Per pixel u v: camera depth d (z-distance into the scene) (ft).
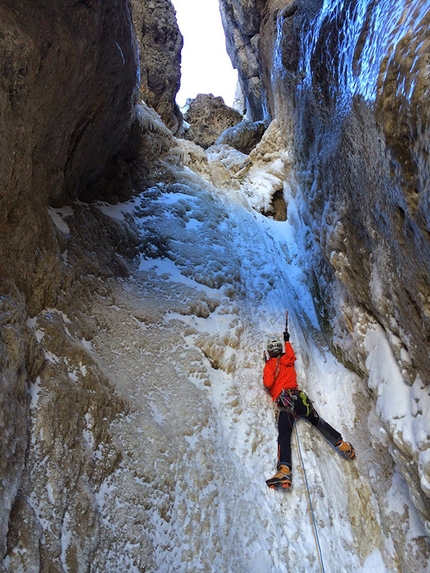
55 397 10.12
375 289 11.16
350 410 14.78
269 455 13.37
